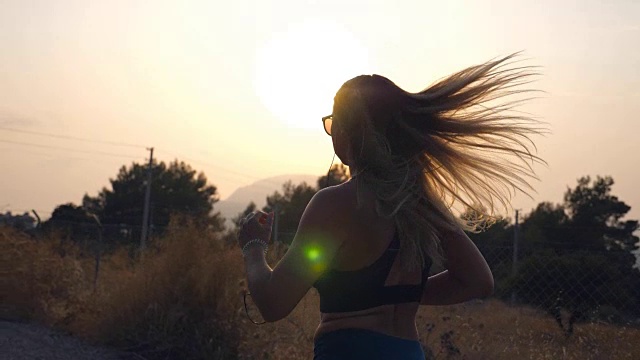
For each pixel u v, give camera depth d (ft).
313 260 7.76
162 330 28.71
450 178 8.62
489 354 23.68
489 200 8.71
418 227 8.12
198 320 29.12
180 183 172.96
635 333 26.27
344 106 8.36
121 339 29.01
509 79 8.64
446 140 8.50
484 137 8.57
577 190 128.47
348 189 8.04
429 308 26.48
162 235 34.40
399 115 8.34
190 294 29.43
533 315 30.12
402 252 8.02
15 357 24.53
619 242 43.73
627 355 24.70
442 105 8.45
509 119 8.59
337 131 8.49
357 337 7.79
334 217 7.87
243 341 28.35
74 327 29.89
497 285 32.45
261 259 8.26
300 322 27.63
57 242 38.50
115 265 39.06
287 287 7.73
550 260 31.12
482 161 8.53
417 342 8.18
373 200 7.98
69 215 77.25
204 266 29.66
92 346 28.60
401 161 8.21
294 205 129.29
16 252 32.94
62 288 33.45
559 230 118.11
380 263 7.92
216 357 27.53
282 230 55.77
